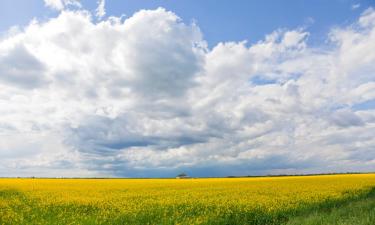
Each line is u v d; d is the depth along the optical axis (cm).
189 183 4422
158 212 1642
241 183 4203
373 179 4656
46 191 2933
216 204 1881
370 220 1111
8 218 1456
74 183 4497
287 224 1262
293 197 2188
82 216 1516
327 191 2619
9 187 3491
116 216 1558
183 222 1369
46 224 1382
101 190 3075
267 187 3247
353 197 2236
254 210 1650
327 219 1198
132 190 3056
